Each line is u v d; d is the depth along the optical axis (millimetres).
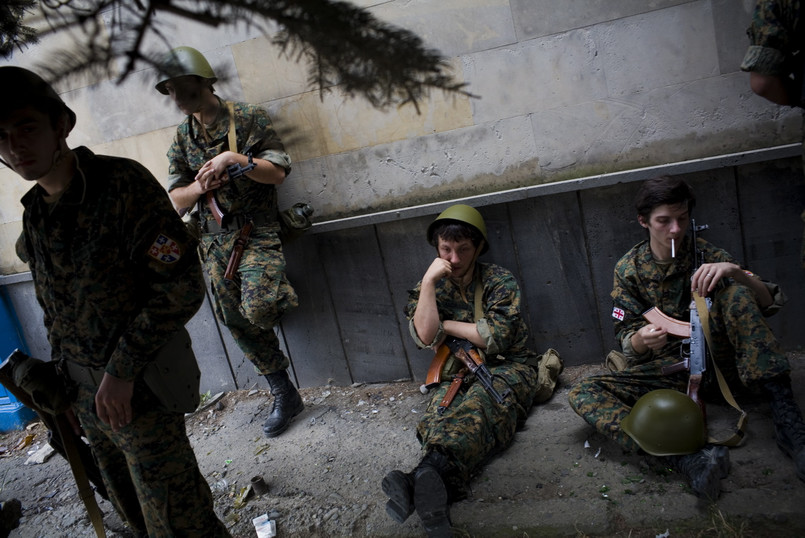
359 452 2852
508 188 2990
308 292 3422
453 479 2258
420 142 3027
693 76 2666
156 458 1783
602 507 2125
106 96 3242
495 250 3061
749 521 1928
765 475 2100
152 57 1234
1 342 3900
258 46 2938
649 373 2479
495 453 2588
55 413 1900
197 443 3291
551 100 2826
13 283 3875
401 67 1182
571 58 2756
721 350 2387
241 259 2949
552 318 3117
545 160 2914
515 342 2850
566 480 2320
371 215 3123
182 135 3004
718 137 2707
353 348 3473
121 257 1694
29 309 3947
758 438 2299
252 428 3309
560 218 2947
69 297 1726
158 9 1191
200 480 1893
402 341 3363
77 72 1277
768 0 1767
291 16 1149
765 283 2336
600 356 3131
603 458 2402
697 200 2785
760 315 2223
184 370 1827
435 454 2227
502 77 2838
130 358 1662
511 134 2912
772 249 2766
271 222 3047
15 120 1522
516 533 2121
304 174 3223
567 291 3057
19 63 1294
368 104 1255
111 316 1720
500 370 2711
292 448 3018
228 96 3045
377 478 2613
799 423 2104
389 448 2832
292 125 3111
